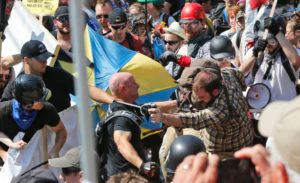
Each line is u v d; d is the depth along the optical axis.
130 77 12.74
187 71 12.73
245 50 17.44
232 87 12.23
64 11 16.61
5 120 13.16
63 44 16.67
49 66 14.57
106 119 12.43
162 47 20.03
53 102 14.31
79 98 4.10
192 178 3.93
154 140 15.92
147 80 15.80
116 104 12.62
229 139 12.27
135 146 12.36
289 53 14.28
